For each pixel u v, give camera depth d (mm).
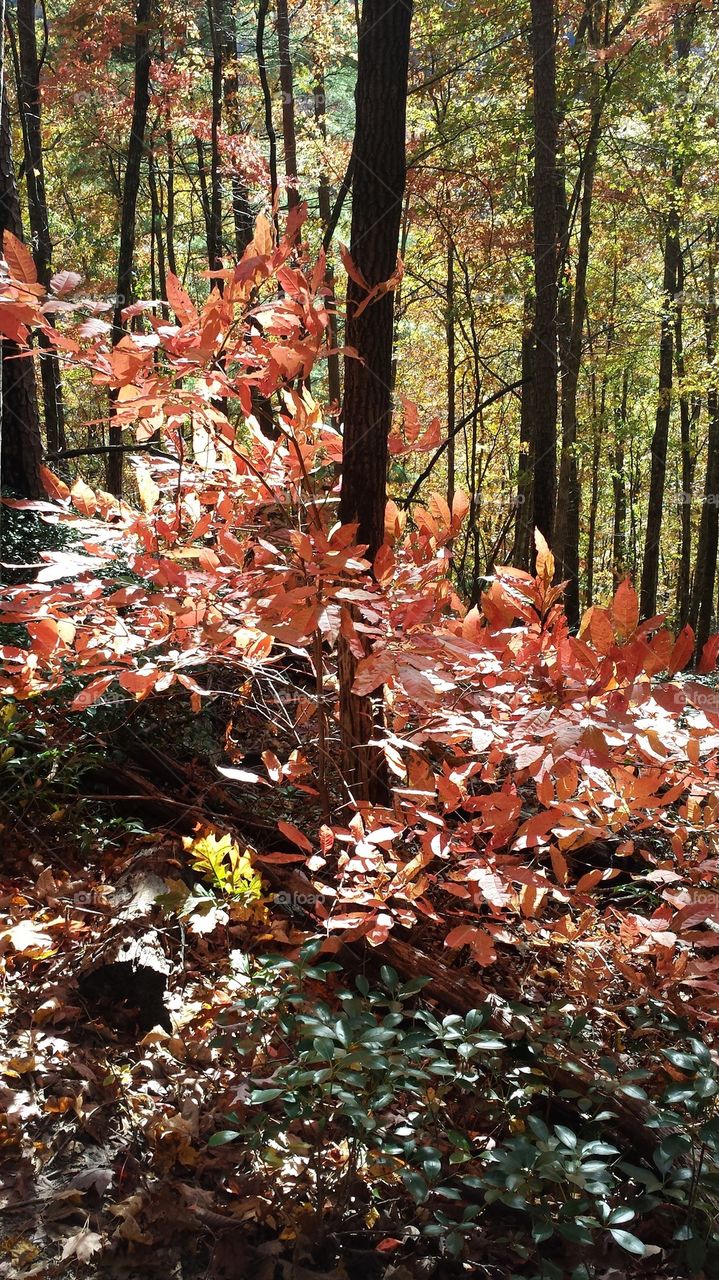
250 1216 2221
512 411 19609
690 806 3037
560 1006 2980
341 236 16172
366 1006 2484
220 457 3232
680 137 13023
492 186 13875
